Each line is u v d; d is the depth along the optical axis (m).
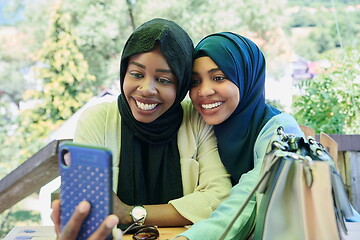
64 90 5.68
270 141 1.12
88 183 0.73
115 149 1.24
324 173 0.82
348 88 3.16
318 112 3.08
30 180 1.41
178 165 1.26
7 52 5.89
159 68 1.14
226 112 1.22
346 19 6.01
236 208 1.01
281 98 4.43
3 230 4.78
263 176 0.84
